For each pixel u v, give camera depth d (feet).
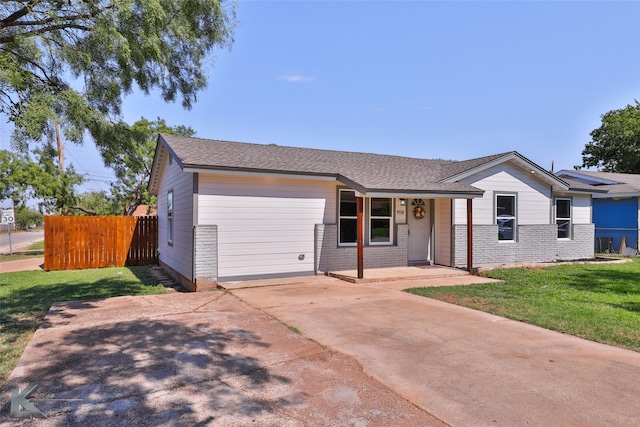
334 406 9.96
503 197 40.81
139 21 17.17
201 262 27.12
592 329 17.07
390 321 18.47
